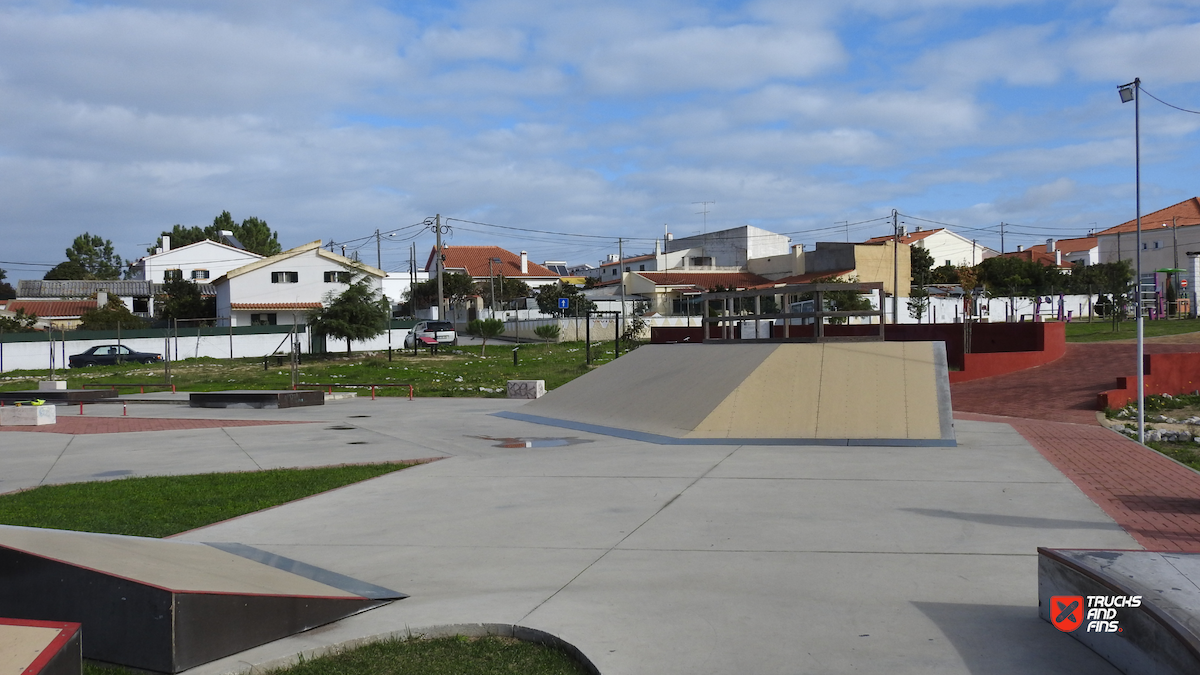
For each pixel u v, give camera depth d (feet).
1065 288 191.11
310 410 68.13
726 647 16.26
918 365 48.19
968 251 266.36
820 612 18.16
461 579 21.43
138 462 42.52
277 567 20.79
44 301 217.36
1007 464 35.73
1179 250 191.01
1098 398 58.65
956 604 18.54
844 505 28.40
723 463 37.06
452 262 284.20
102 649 16.25
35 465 42.45
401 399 77.71
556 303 201.16
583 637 16.92
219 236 338.75
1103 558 16.89
